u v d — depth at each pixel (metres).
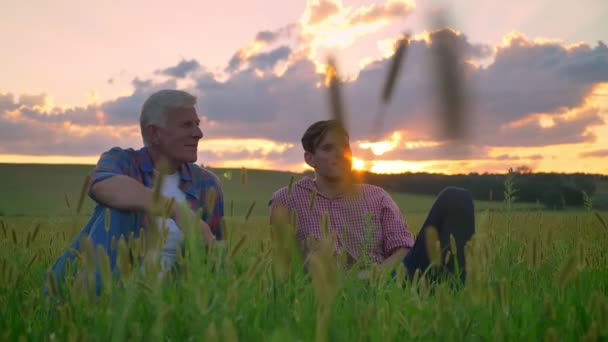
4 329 1.39
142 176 3.54
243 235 1.32
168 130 3.50
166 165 1.16
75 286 1.39
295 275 1.48
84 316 1.38
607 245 3.01
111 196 2.79
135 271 1.12
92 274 1.19
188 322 1.25
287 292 1.46
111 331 1.16
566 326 1.40
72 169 56.12
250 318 1.34
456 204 2.99
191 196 3.65
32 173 53.09
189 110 3.56
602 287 2.02
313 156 4.01
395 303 1.43
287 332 0.81
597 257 2.88
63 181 50.38
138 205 2.75
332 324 1.16
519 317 1.53
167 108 3.49
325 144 3.80
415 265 3.18
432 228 1.13
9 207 37.25
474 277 1.26
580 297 1.74
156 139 3.55
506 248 2.38
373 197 4.04
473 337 1.30
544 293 1.79
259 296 1.39
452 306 1.38
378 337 1.14
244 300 1.37
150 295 1.14
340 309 1.50
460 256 2.83
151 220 1.17
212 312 1.17
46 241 3.08
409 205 32.91
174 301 1.39
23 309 1.45
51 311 1.61
